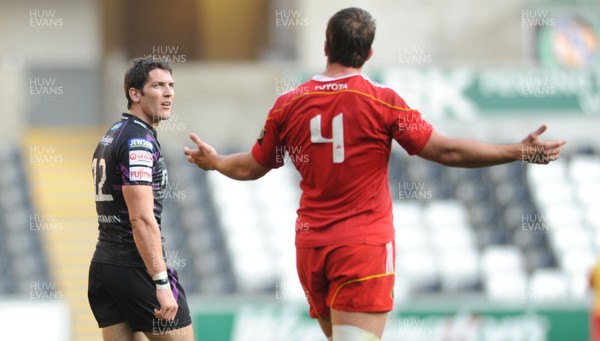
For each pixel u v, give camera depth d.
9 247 52.41
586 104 55.12
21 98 57.00
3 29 70.56
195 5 66.06
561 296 49.78
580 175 55.56
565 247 53.00
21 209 54.34
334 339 16.17
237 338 40.28
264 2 63.53
